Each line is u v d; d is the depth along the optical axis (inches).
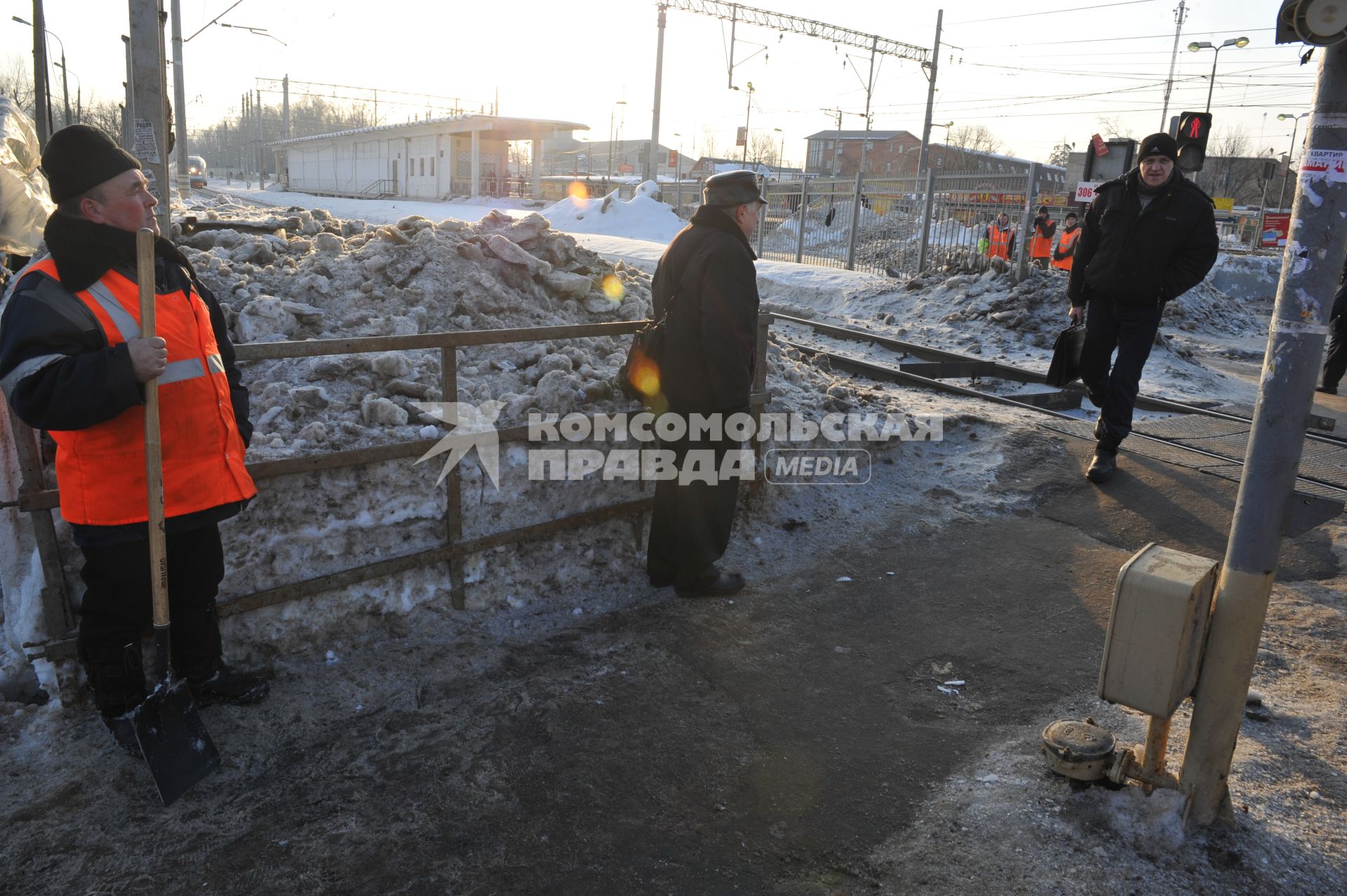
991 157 1978.3
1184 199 185.6
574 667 134.1
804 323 463.2
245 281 175.0
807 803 104.0
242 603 123.5
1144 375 359.3
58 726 112.4
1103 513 192.9
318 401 146.3
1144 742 113.0
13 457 116.9
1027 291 502.0
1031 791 103.3
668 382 148.2
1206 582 89.0
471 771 109.1
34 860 93.3
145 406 95.0
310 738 115.2
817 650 139.9
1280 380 85.0
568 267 215.6
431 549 140.8
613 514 160.6
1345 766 107.7
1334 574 165.5
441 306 184.5
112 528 98.5
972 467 216.4
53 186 92.7
